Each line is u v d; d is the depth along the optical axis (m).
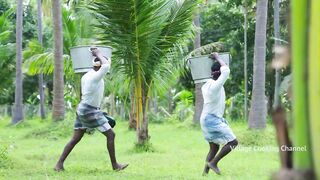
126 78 13.34
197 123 22.42
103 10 11.62
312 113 1.11
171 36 12.71
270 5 24.23
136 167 10.16
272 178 1.11
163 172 9.34
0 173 8.94
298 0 1.12
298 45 1.12
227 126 8.44
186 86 33.16
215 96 8.32
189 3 12.59
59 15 20.36
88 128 9.09
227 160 11.21
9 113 44.69
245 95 25.42
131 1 11.38
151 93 13.76
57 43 20.30
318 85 1.10
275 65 1.23
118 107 35.47
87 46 9.08
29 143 16.38
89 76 8.91
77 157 12.29
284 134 1.21
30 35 36.06
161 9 11.98
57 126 18.72
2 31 29.30
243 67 28.27
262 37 16.09
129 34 12.03
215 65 8.45
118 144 16.09
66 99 33.59
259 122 15.99
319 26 1.09
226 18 28.89
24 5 36.53
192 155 12.62
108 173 9.00
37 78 38.75
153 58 12.80
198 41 20.75
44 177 8.42
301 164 1.13
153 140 17.50
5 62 29.59
